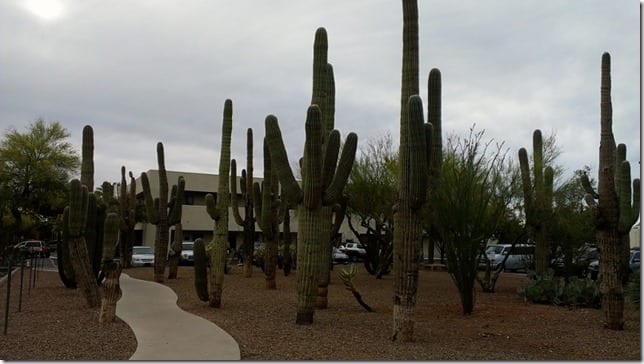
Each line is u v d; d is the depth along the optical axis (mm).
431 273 29812
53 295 15617
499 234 22875
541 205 17844
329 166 10852
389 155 24141
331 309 13273
